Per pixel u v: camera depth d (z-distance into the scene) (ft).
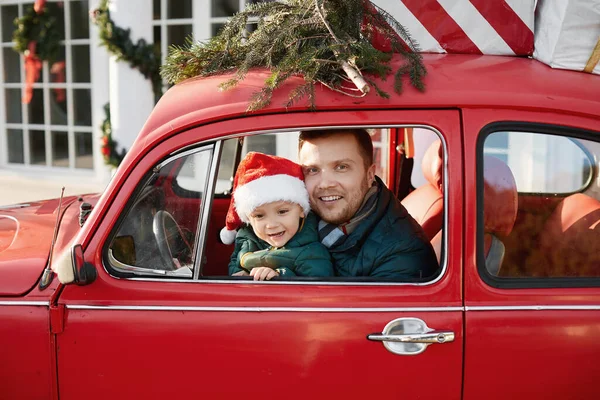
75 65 27.81
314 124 7.35
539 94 7.39
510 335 7.21
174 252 7.47
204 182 7.47
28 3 28.35
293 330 7.22
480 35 8.56
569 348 7.23
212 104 7.49
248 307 7.27
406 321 7.18
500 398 7.28
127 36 23.63
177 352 7.27
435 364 7.21
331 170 8.04
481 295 7.25
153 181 7.45
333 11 7.84
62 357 7.32
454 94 7.34
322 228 8.29
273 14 8.38
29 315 7.32
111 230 7.38
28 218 9.41
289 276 7.62
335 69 7.52
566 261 7.67
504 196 7.45
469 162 7.25
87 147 28.14
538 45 8.38
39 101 28.76
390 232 8.19
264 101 7.34
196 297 7.32
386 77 7.58
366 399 7.28
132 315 7.29
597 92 7.50
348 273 8.10
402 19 8.58
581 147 7.54
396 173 11.44
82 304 7.30
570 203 7.73
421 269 7.98
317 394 7.29
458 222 7.24
